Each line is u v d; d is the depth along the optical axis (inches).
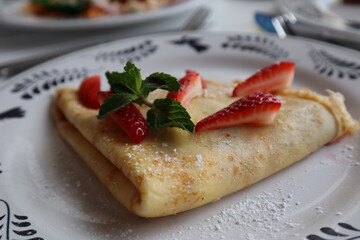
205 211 5.8
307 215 5.6
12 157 6.8
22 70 9.3
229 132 6.3
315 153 6.7
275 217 5.7
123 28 12.3
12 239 5.3
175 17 13.1
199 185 5.6
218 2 14.4
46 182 6.4
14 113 7.7
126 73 6.2
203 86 7.5
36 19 11.4
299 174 6.4
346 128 6.9
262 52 9.3
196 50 9.6
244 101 6.2
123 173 5.7
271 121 6.4
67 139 7.1
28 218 5.7
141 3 12.9
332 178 6.2
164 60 9.4
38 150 7.1
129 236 5.5
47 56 9.8
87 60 9.3
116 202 6.0
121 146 6.0
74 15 12.6
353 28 10.2
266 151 6.2
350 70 8.2
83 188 6.3
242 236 5.4
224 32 10.0
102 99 6.8
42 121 7.7
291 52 9.0
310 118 6.7
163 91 7.1
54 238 5.4
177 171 5.6
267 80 7.1
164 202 5.4
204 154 5.9
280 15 11.9
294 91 7.3
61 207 5.9
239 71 9.1
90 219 5.8
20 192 6.1
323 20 10.5
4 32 12.2
